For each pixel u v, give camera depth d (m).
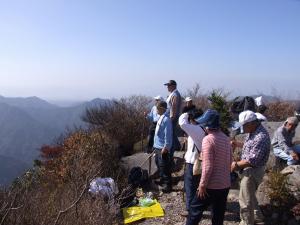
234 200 6.89
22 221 4.85
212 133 5.06
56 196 5.77
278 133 7.52
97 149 8.52
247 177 5.52
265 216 6.05
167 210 6.88
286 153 7.39
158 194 7.66
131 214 6.69
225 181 5.03
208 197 5.02
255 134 5.47
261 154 5.39
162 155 7.49
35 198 5.34
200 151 5.81
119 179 8.06
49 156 9.74
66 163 7.95
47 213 5.08
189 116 5.97
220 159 4.99
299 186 6.37
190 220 5.14
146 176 8.06
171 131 7.53
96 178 6.82
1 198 4.94
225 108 9.54
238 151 7.43
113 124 12.01
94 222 5.41
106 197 6.61
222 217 5.16
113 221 6.29
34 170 8.80
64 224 5.00
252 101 9.41
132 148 11.37
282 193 6.17
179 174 8.48
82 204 5.61
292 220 5.91
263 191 6.49
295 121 7.51
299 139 8.73
